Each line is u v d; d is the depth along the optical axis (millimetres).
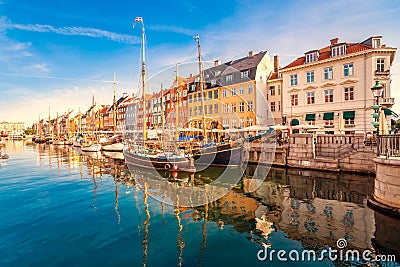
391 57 24859
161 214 8047
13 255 5691
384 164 8453
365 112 23844
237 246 6082
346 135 16609
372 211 8734
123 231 6898
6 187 13148
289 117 30000
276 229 7258
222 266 5184
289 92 30078
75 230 7051
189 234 6688
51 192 11898
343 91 25531
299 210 9188
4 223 7664
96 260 5465
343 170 16484
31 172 18516
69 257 5586
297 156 18453
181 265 5250
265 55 32312
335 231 7125
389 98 22266
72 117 90500
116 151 34906
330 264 5293
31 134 128750
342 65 25609
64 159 27875
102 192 11812
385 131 11109
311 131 25594
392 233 6906
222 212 8602
